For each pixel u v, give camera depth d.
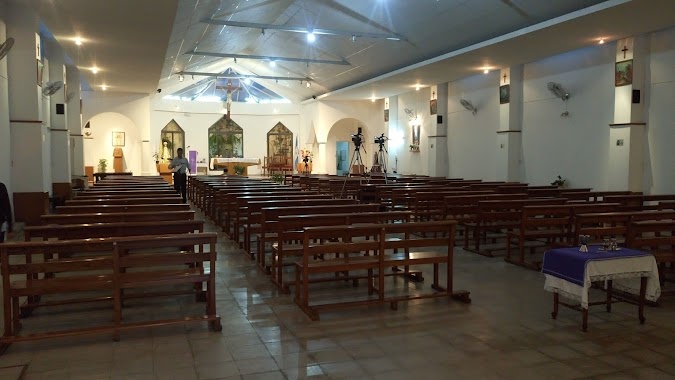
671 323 4.65
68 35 11.28
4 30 9.63
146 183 13.76
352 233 4.92
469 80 17.42
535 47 12.33
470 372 3.61
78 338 4.22
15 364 3.68
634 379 3.52
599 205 7.16
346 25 14.49
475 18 11.79
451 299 5.38
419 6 12.38
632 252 4.62
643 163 11.37
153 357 3.84
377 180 14.61
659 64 10.90
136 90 22.22
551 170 14.03
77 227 4.86
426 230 5.16
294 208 6.69
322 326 4.54
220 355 3.89
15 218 10.05
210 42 16.91
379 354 3.92
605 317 4.82
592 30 10.63
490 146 16.47
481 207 7.95
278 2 13.80
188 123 27.45
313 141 27.08
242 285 5.90
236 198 8.88
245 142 28.73
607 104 12.17
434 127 19.00
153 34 11.12
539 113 14.40
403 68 16.12
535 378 3.53
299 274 5.14
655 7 8.96
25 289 3.98
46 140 12.29
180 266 6.91
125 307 5.05
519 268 6.83
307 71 21.64
